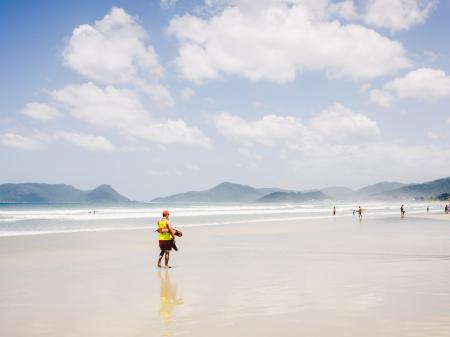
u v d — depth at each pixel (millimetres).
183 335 6109
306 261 13586
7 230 29422
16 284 10180
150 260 14391
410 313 7086
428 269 11703
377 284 9570
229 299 8312
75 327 6609
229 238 22547
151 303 8094
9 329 6547
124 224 36500
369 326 6387
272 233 26078
